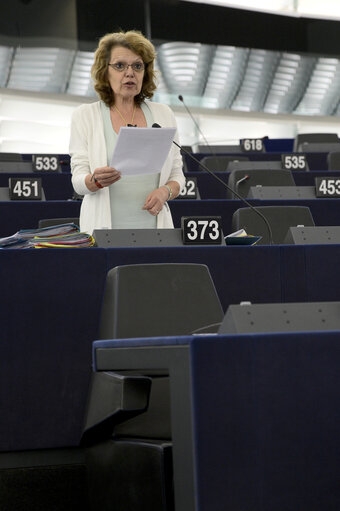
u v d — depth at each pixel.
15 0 13.64
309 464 1.98
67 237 3.22
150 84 3.67
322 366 2.01
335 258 3.37
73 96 14.26
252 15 15.88
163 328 2.64
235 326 2.18
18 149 14.36
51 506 2.98
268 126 16.28
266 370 1.97
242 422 1.94
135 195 3.57
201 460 1.91
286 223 4.81
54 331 3.02
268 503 1.94
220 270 3.26
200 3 15.48
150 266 2.68
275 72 16.11
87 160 3.59
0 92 13.59
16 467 2.99
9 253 3.00
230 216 5.69
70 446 3.00
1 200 6.23
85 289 3.06
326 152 9.60
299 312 2.26
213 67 15.58
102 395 2.39
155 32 15.15
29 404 2.98
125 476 2.34
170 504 2.20
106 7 14.58
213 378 1.93
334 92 16.45
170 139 3.33
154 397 2.51
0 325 2.98
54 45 14.02
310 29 16.39
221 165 8.96
